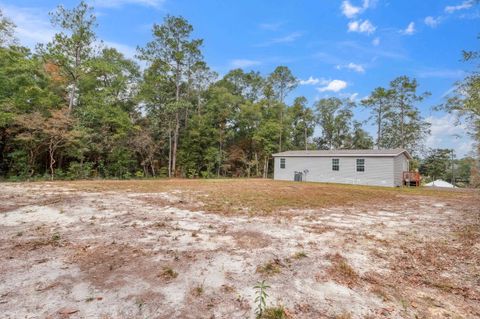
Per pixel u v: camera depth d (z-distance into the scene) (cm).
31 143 1481
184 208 634
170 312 204
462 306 229
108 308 205
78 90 1867
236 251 347
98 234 400
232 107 2702
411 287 264
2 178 1450
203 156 2556
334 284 264
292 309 214
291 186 1380
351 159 1780
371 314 211
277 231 454
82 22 1620
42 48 1558
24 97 1474
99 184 1144
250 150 2884
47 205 593
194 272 279
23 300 212
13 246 339
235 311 209
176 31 2148
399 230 489
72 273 266
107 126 1864
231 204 714
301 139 3534
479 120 1074
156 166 2369
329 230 472
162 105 2320
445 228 510
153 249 344
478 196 1101
